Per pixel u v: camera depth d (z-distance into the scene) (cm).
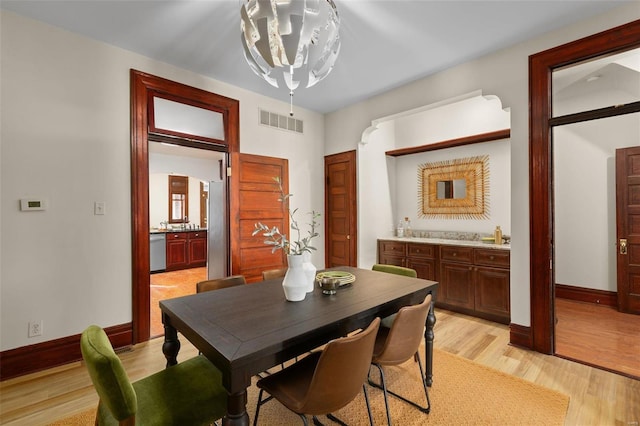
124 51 273
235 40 259
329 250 451
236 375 111
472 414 182
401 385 213
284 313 155
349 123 420
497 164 395
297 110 421
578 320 322
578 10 222
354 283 218
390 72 319
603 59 239
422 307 167
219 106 339
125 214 273
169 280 553
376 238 449
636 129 335
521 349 264
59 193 241
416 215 475
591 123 362
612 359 244
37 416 183
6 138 220
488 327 317
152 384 139
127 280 274
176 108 312
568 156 377
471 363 240
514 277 272
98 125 260
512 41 263
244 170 359
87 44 254
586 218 367
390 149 477
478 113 394
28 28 228
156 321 342
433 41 262
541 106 253
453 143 415
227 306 167
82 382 218
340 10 220
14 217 223
